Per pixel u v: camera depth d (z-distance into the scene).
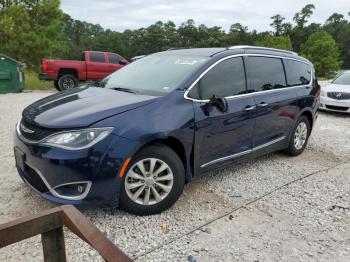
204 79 4.05
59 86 15.38
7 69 13.70
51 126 3.18
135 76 4.47
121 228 3.34
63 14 22.14
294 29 79.19
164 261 2.89
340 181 4.81
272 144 5.20
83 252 2.94
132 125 3.29
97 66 16.08
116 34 77.50
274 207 3.93
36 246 3.00
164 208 3.65
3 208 3.60
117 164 3.20
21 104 10.73
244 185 4.55
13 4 20.81
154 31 74.50
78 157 3.07
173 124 3.54
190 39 75.19
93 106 3.48
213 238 3.25
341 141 7.23
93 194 3.17
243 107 4.40
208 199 4.07
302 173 5.10
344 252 3.11
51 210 1.68
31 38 20.19
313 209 3.91
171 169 3.60
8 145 5.87
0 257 2.84
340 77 11.86
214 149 4.11
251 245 3.17
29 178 3.43
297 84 5.69
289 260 2.97
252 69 4.76
